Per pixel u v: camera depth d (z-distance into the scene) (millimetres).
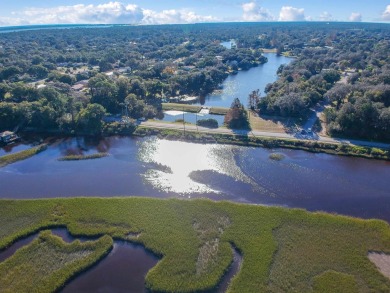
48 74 191000
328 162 95125
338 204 75500
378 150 98312
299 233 63844
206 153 101062
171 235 63625
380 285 52406
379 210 73250
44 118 117938
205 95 172625
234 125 117875
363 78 161125
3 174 89375
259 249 59688
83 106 127938
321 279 53438
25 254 59531
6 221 68062
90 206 72312
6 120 118188
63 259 58625
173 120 129000
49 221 67938
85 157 98562
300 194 79375
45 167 93312
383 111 104375
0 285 53188
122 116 128625
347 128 108312
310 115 129625
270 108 128875
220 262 57344
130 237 63500
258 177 87000
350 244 61000
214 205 72625
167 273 55094
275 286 52500
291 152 101375
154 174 88938
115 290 52875
